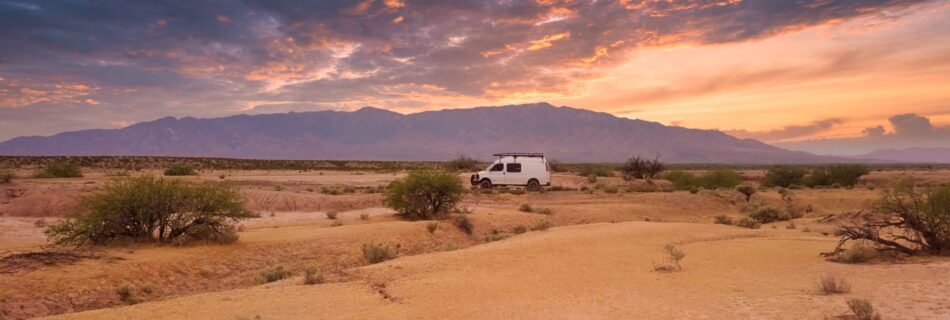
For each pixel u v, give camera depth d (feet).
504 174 138.62
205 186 58.95
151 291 42.42
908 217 46.34
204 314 30.86
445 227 74.02
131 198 54.19
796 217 103.35
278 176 209.67
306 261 54.19
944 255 43.37
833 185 175.63
